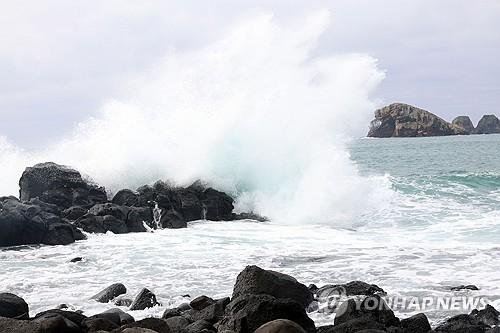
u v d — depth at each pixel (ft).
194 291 35.19
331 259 43.37
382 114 405.39
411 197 73.00
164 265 43.16
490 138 329.93
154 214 63.82
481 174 89.71
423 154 181.68
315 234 56.65
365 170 126.93
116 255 47.57
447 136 401.90
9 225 52.37
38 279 39.40
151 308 31.04
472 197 72.84
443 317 28.30
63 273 41.47
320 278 37.58
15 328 21.72
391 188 74.08
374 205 68.74
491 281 35.19
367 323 23.62
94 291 35.60
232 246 50.60
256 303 24.61
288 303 24.41
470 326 24.14
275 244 51.03
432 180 84.89
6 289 36.40
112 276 40.04
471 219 59.98
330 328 24.00
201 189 71.41
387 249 46.52
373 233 56.49
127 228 60.39
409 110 406.21
